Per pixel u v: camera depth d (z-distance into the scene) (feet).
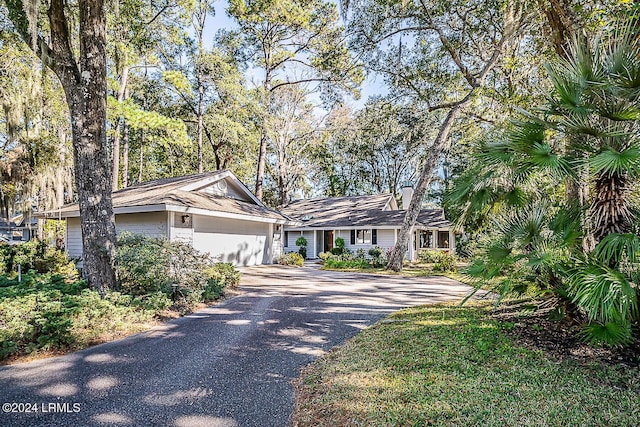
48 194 40.60
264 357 14.69
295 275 43.78
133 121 35.53
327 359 14.32
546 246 14.44
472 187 17.31
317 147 103.30
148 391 11.61
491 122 40.22
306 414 10.13
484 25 43.47
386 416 9.56
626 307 11.07
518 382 11.25
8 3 21.54
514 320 18.25
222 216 43.73
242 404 10.78
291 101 87.61
